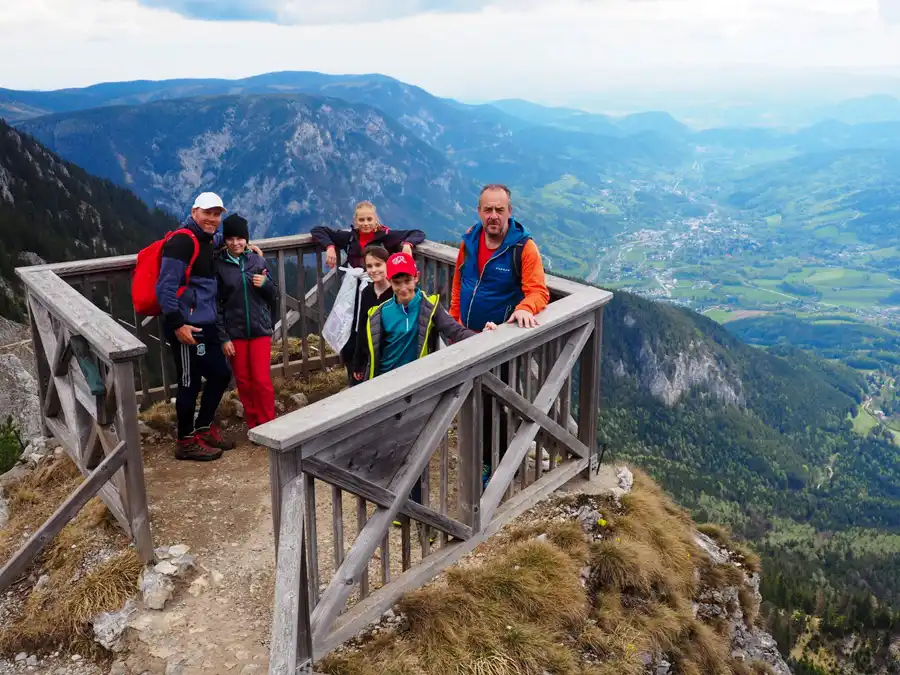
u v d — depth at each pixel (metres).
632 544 4.98
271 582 4.18
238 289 5.59
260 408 5.95
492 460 4.62
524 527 4.91
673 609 5.00
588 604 4.50
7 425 23.77
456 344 4.06
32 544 4.04
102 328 4.20
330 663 3.39
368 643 3.62
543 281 4.79
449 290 6.80
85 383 4.60
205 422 5.75
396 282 4.46
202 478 5.42
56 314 4.69
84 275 5.88
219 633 3.73
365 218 6.24
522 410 4.62
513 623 3.88
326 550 4.62
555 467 5.48
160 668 3.50
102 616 3.85
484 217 4.77
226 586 4.12
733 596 6.11
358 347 4.84
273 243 6.80
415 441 3.73
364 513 3.57
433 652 3.58
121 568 4.12
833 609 94.00
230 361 6.59
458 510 4.39
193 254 5.02
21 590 4.30
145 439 6.00
